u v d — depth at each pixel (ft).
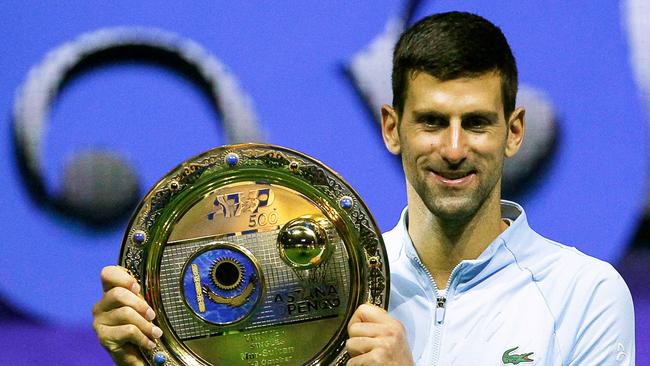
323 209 20.76
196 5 32.17
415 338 21.68
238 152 20.70
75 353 32.94
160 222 20.89
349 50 31.86
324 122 31.94
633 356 21.50
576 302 21.29
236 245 20.89
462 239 21.40
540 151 31.12
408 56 20.22
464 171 19.88
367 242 20.53
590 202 31.14
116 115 32.50
